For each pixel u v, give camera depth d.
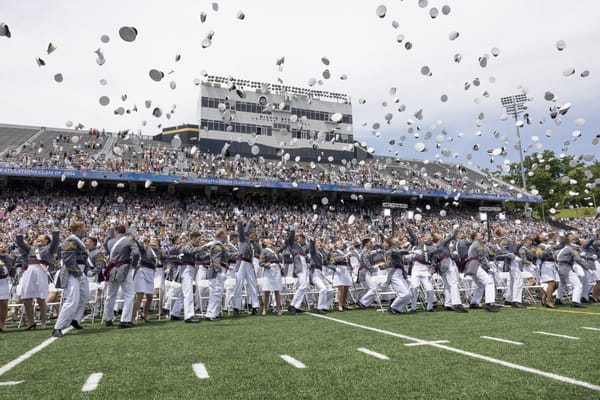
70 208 29.08
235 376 3.87
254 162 37.03
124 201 31.78
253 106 42.75
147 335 6.38
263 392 3.37
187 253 8.34
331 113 45.47
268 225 30.70
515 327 6.52
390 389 3.40
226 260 8.99
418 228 31.56
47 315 9.97
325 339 5.75
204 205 33.81
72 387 3.59
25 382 3.78
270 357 4.65
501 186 43.53
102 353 5.03
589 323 6.81
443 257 9.52
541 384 3.46
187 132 42.69
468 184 42.47
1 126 39.66
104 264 8.64
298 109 44.41
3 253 8.07
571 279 9.59
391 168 44.72
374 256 10.58
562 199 40.50
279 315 9.04
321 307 9.60
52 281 9.98
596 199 41.34
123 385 3.63
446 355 4.59
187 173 32.47
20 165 28.77
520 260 9.95
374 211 37.75
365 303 10.30
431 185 39.69
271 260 9.31
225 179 32.94
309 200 38.62
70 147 35.47
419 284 9.54
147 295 8.39
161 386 3.58
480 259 9.30
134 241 7.81
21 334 6.84
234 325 7.38
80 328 7.33
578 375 3.70
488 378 3.67
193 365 4.32
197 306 10.27
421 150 13.26
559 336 5.62
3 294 7.33
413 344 5.25
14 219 25.91
